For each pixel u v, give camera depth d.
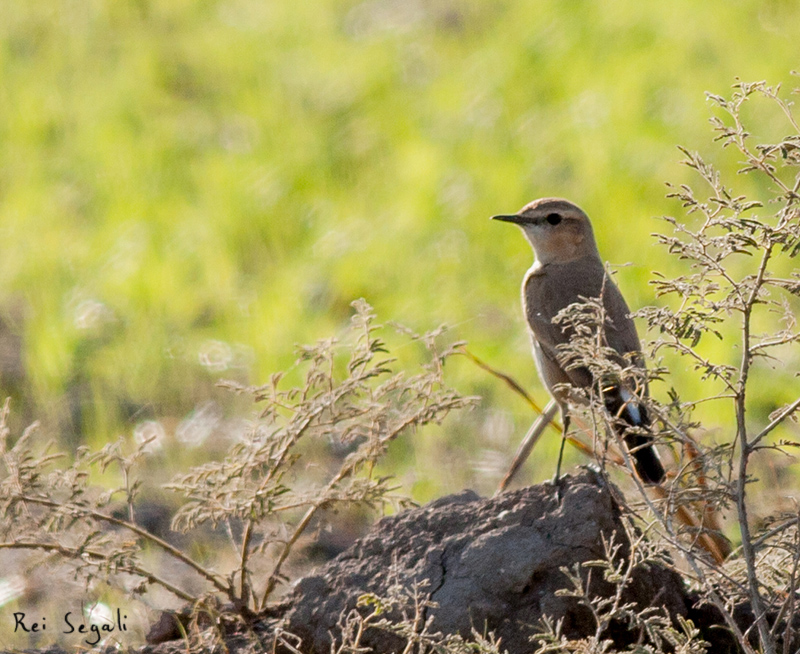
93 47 23.41
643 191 16.22
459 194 16.77
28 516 7.77
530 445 9.62
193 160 19.30
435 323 14.19
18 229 17.45
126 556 7.75
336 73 21.81
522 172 17.19
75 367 13.80
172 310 15.19
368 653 7.33
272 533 8.22
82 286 15.77
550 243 9.90
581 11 21.80
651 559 6.70
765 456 10.58
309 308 14.96
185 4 25.48
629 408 7.61
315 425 8.17
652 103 18.39
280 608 7.94
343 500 8.08
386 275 15.49
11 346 14.74
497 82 20.05
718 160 16.36
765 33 20.20
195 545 9.94
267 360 13.55
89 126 20.38
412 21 24.02
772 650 6.54
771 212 14.75
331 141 19.23
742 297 6.62
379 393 8.20
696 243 6.53
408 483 11.16
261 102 20.88
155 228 17.22
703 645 6.69
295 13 24.97
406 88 20.89
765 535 6.77
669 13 21.19
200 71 22.52
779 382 12.01
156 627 8.07
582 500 7.33
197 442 12.11
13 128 20.39
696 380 12.23
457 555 7.43
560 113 18.77
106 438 12.23
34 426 7.94
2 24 24.25
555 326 9.33
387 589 7.41
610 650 7.10
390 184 17.88
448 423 12.19
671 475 7.49
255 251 16.73
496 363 13.20
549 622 6.73
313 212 17.28
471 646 6.64
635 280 14.27
